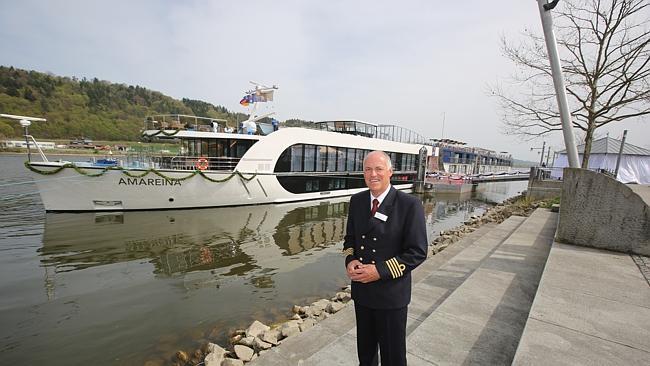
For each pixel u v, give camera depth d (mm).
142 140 16625
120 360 4707
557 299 3682
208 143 16562
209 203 15320
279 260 9477
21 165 35062
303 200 18922
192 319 5957
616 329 3043
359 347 2449
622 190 5645
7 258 8719
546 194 19344
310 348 3674
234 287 7473
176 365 4578
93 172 13039
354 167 22297
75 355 4820
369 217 2332
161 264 8766
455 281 5426
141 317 5992
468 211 21594
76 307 6309
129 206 13781
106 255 9227
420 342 3193
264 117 19156
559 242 6367
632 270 4707
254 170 16250
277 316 6133
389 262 2127
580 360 2566
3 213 13375
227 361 4258
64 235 10719
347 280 8102
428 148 34344
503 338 3285
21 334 5344
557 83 6203
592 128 12195
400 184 28156
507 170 62594
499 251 6324
